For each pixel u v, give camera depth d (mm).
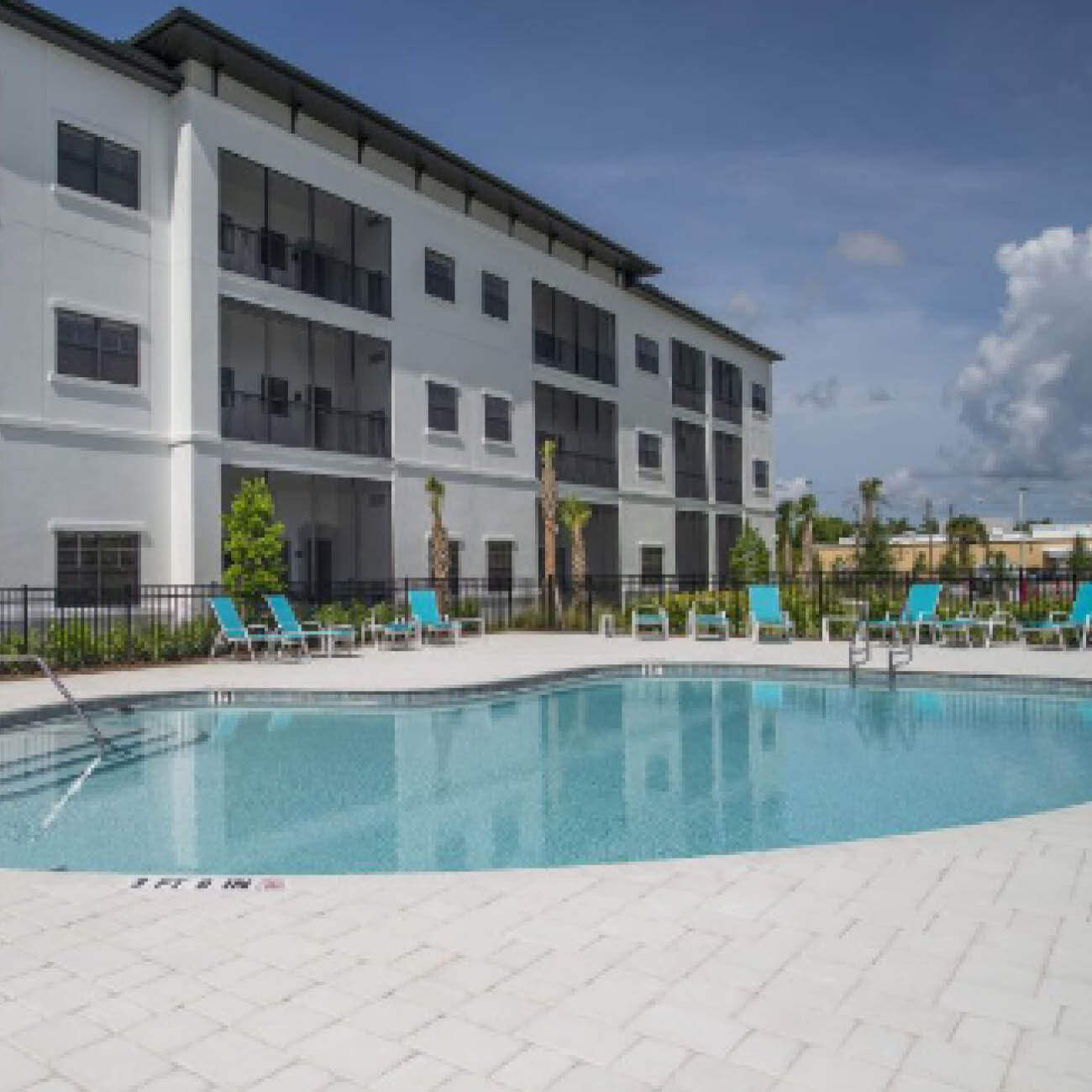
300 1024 3057
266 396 19406
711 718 10867
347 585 22219
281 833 6449
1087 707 11148
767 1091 2629
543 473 22531
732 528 38250
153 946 3730
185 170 17109
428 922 3939
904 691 12422
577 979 3359
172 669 14047
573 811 6965
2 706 10172
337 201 21062
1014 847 4906
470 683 11883
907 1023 3016
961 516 57531
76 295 15836
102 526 16109
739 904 4105
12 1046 2939
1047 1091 2623
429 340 22672
